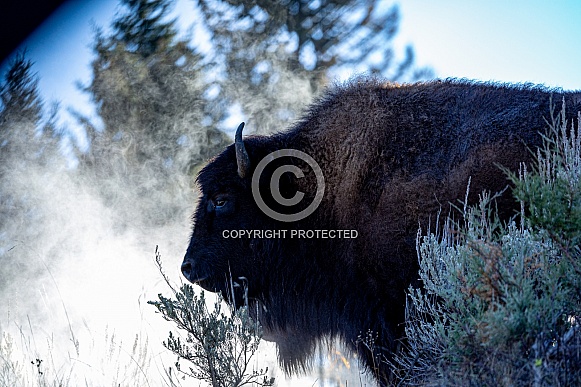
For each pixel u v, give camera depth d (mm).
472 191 19047
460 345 14992
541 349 13766
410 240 19828
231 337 18656
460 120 20141
